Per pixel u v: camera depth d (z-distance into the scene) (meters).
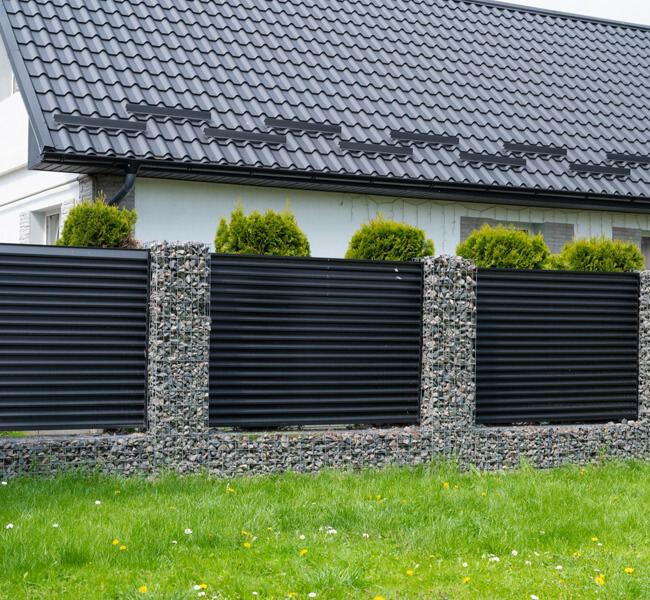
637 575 5.21
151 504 6.38
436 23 16.61
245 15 14.62
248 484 7.32
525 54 16.64
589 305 9.41
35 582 4.79
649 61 18.05
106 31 12.93
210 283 8.03
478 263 9.55
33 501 6.32
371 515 6.15
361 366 8.49
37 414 7.52
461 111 14.03
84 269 7.67
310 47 14.39
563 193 12.86
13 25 12.27
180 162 10.76
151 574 4.96
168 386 7.75
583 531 6.12
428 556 5.49
